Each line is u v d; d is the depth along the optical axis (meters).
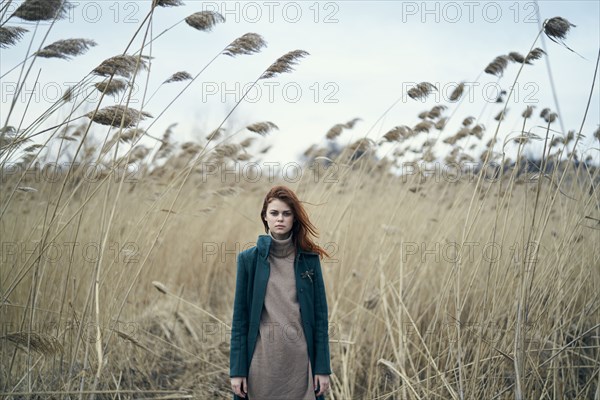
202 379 4.52
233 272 7.71
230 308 6.27
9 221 4.32
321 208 5.61
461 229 5.10
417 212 5.68
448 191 5.94
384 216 5.78
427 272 5.20
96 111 3.29
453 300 4.50
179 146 5.92
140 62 3.42
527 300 3.34
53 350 3.01
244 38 3.52
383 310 4.75
